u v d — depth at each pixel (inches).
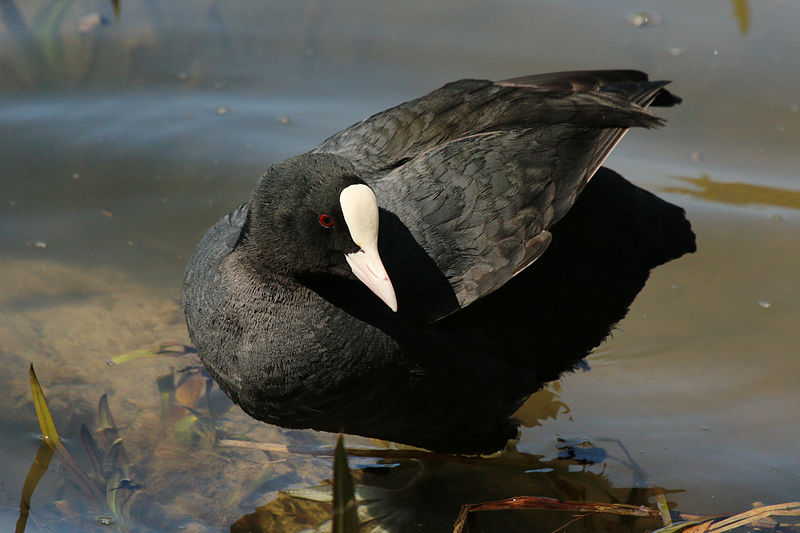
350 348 324.5
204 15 616.7
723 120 545.0
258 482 372.8
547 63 571.2
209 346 345.1
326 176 317.1
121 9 616.1
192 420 402.3
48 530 339.3
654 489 371.2
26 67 572.4
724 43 582.2
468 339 344.2
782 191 509.0
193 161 527.2
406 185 343.9
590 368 435.8
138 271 480.1
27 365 425.1
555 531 358.3
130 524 345.7
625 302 389.4
